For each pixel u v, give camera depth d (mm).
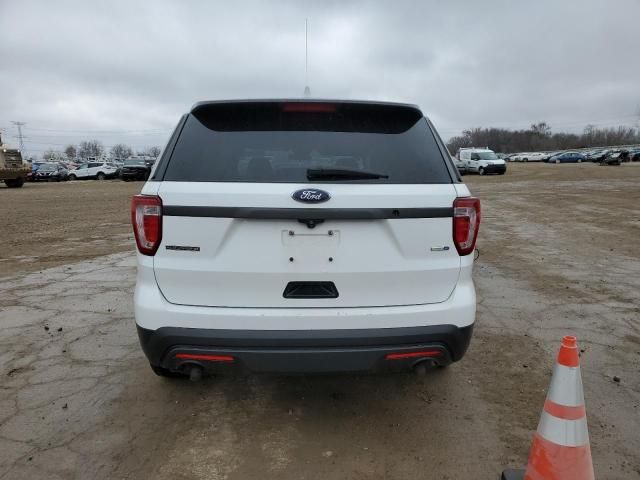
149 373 3658
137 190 26531
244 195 2469
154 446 2773
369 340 2549
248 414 3111
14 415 3084
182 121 2797
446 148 2848
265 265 2527
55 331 4488
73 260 7613
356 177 2572
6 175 29203
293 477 2514
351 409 3174
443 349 2648
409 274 2604
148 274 2604
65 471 2555
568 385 2236
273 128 2736
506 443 2805
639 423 2984
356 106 2785
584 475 2227
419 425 2986
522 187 23500
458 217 2641
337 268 2551
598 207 14398
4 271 6863
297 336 2521
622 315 4883
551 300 5367
